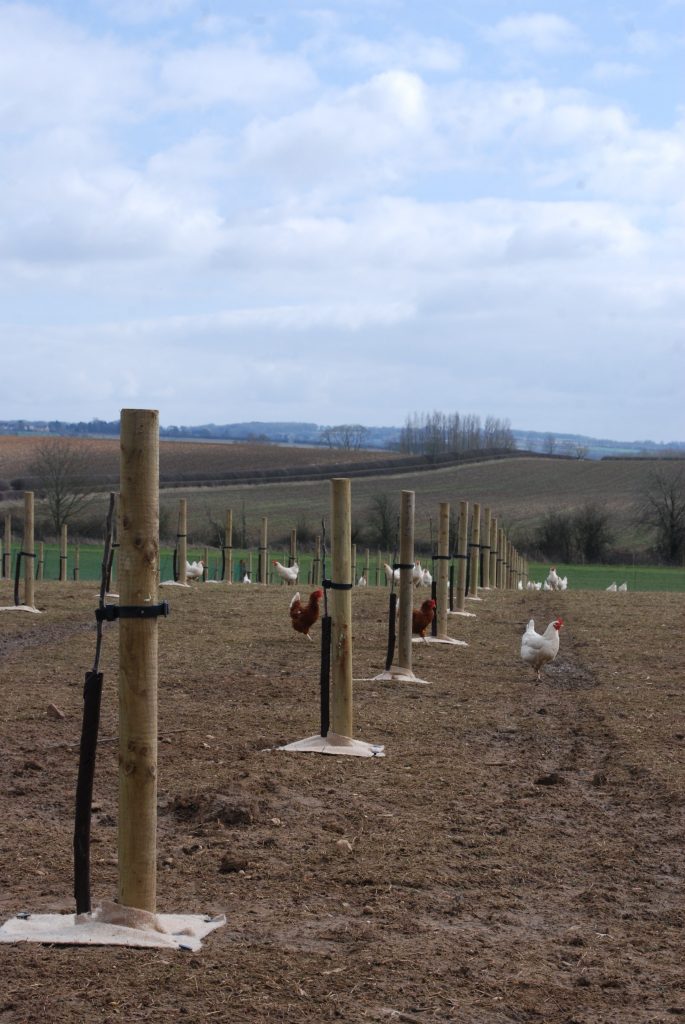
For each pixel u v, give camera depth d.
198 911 5.39
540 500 74.81
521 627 18.80
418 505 71.06
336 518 9.15
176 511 65.44
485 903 5.71
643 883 6.14
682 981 4.72
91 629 16.25
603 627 18.84
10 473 64.12
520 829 7.11
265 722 10.19
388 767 8.64
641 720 10.87
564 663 14.88
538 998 4.45
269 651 14.82
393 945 4.96
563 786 8.27
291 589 23.66
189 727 9.84
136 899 5.09
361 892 5.77
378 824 7.06
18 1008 4.07
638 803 7.84
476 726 10.46
